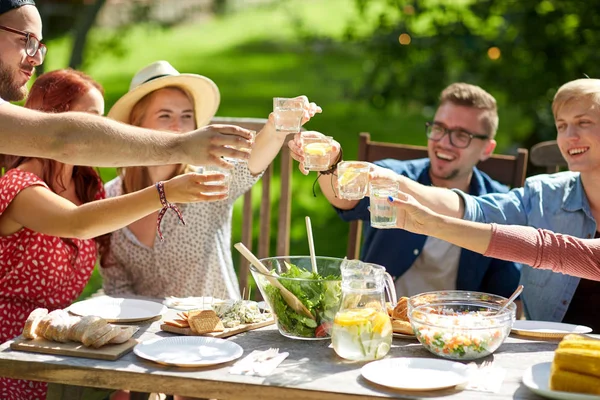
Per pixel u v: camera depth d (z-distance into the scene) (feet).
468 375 7.08
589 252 8.40
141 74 11.70
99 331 7.69
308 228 8.61
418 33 19.12
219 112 36.04
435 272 11.66
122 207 8.72
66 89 10.27
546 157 12.50
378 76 19.63
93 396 8.71
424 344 7.79
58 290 10.00
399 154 12.71
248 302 8.95
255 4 57.47
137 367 7.27
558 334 8.34
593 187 10.57
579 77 18.35
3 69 9.24
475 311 8.38
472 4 18.71
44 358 7.46
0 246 9.73
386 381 6.88
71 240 10.03
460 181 12.17
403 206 8.34
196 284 11.28
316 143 8.94
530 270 10.72
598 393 6.63
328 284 8.05
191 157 8.06
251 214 12.34
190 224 11.18
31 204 9.32
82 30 20.25
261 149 10.78
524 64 18.61
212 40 51.85
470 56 18.78
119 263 11.44
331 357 7.64
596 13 18.06
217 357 7.48
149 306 9.15
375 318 7.50
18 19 9.18
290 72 44.16
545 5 18.34
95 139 7.86
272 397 6.88
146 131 8.07
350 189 8.50
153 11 40.68
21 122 7.78
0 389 9.45
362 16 20.34
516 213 10.77
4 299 9.85
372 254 11.78
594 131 10.31
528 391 6.89
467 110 11.78
